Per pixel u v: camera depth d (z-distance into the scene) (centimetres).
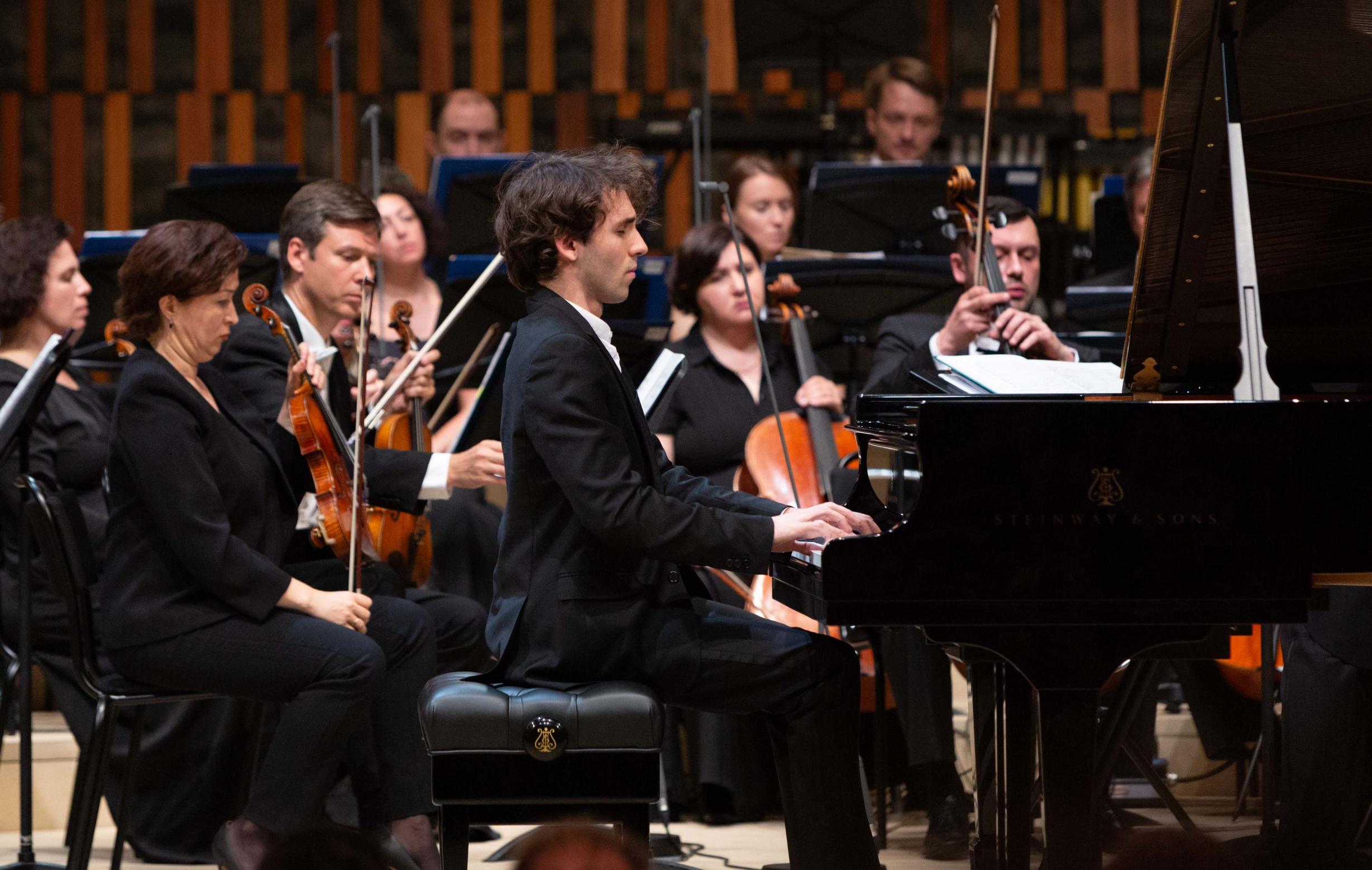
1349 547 785
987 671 984
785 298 1470
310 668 1010
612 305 1528
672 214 2769
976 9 2867
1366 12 827
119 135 2903
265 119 2914
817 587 789
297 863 415
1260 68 852
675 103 2906
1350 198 891
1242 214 820
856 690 863
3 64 2891
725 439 1486
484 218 1884
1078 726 781
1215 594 762
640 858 400
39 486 1044
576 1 2909
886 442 962
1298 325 934
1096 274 1888
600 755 846
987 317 1244
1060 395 882
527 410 855
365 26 2919
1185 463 763
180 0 2909
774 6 2377
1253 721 1388
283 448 1120
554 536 875
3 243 1425
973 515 759
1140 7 2866
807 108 2883
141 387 1032
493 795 845
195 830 1259
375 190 1761
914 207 1802
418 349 1419
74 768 1445
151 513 1020
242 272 1584
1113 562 760
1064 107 2864
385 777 1083
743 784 1388
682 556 832
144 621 1022
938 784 1278
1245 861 397
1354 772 1041
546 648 869
